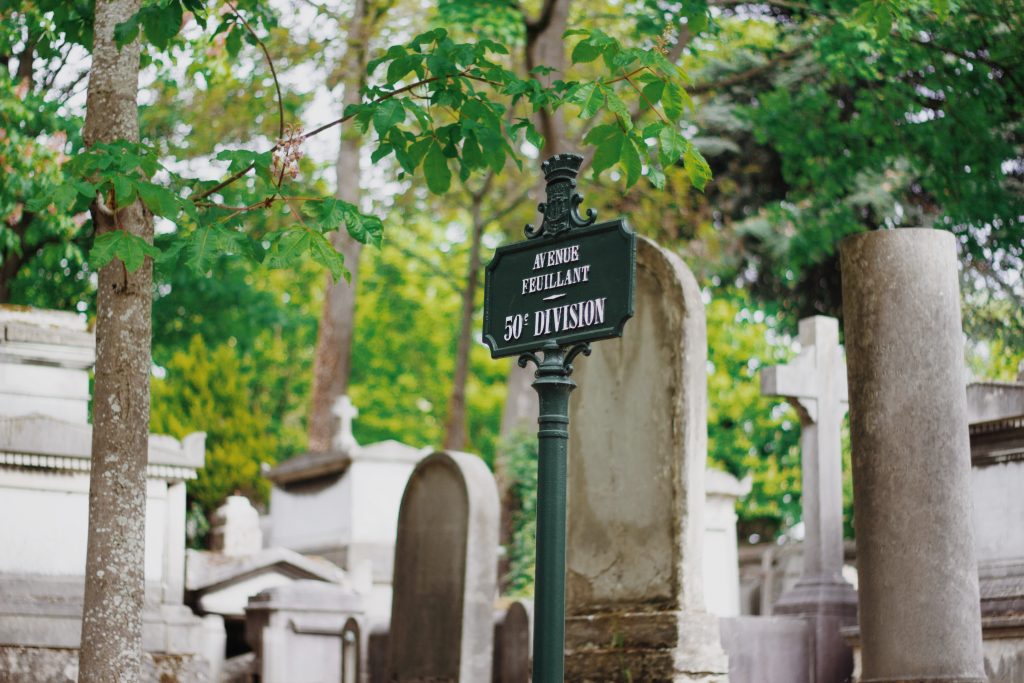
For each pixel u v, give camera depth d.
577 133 20.64
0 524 12.69
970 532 8.87
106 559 6.75
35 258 22.14
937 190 19.53
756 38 22.02
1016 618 9.94
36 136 16.61
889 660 8.76
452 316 34.19
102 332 6.96
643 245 10.51
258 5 9.23
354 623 14.08
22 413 14.98
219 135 22.75
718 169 22.03
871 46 16.77
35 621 12.54
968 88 17.83
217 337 27.23
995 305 19.52
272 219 21.58
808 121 20.53
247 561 15.92
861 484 9.08
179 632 13.78
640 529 10.18
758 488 28.03
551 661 5.07
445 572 12.21
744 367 28.64
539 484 5.26
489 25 17.17
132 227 6.98
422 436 34.66
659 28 16.62
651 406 10.28
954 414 8.97
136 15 7.09
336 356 25.98
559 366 5.31
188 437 14.23
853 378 9.24
